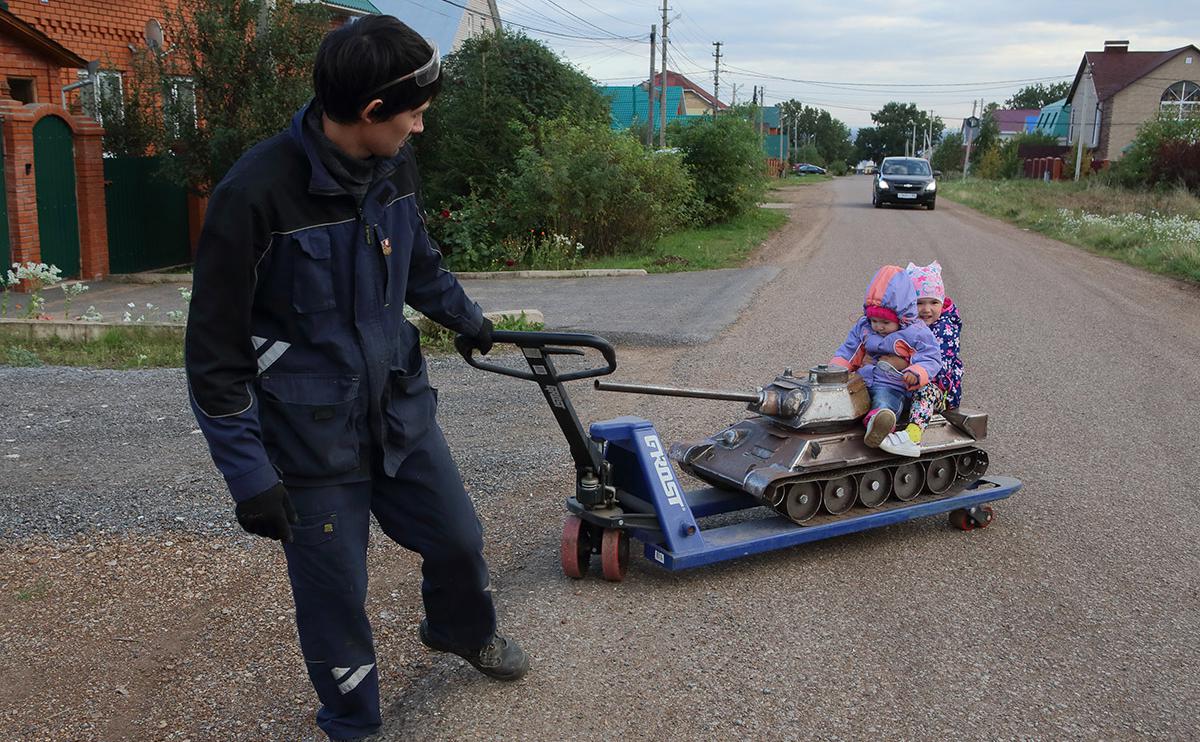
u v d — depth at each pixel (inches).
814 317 424.8
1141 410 273.4
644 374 315.6
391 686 129.3
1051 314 440.1
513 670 125.4
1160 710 123.8
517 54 745.0
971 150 3506.4
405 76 89.5
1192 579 163.3
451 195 717.3
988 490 183.9
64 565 166.7
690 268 631.8
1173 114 1550.2
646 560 169.9
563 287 551.2
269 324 94.5
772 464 166.2
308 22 636.1
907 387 172.7
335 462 96.6
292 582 100.7
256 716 126.0
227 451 88.9
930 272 184.1
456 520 108.6
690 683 128.0
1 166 542.9
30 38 609.9
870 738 116.6
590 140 700.0
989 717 121.4
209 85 616.7
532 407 273.3
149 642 143.9
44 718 126.0
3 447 232.1
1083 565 168.9
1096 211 1096.2
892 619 147.6
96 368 330.3
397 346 101.0
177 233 690.8
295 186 91.1
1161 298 496.1
